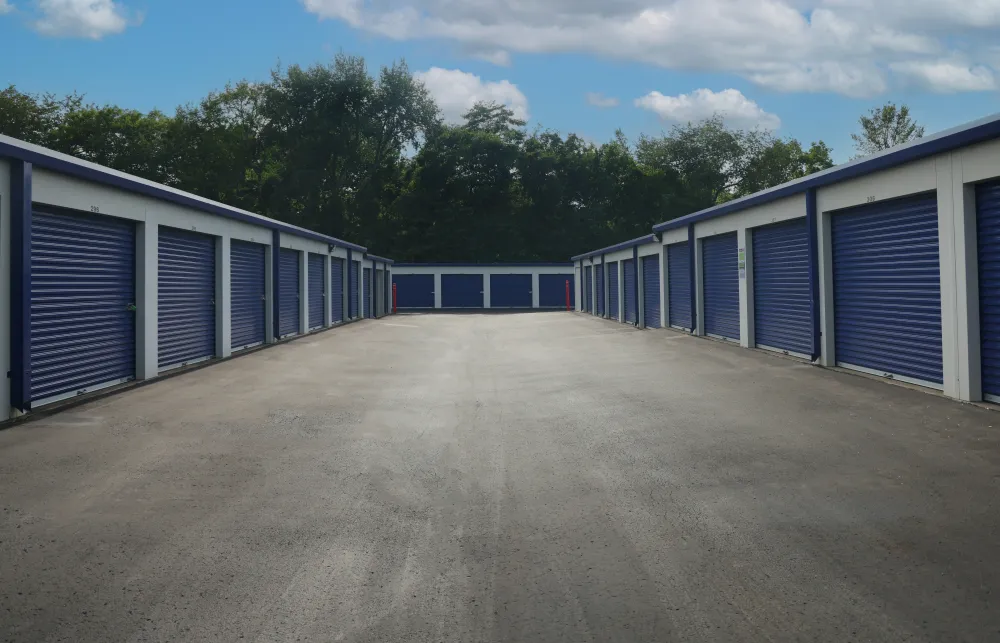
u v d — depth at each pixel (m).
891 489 5.29
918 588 3.74
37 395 8.95
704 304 17.45
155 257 11.81
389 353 15.82
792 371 10.79
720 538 4.52
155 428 7.91
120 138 49.53
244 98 55.25
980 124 7.59
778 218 12.81
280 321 19.14
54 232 9.30
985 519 4.63
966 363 8.12
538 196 55.50
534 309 43.47
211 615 3.60
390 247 54.03
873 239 10.14
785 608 3.58
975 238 8.10
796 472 5.82
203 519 5.01
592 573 4.05
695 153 62.09
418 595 3.81
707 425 7.58
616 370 11.92
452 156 53.59
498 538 4.63
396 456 6.75
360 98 53.41
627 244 24.16
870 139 51.72
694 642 3.28
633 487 5.63
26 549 4.45
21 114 46.81
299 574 4.09
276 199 51.28
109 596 3.81
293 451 6.93
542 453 6.79
